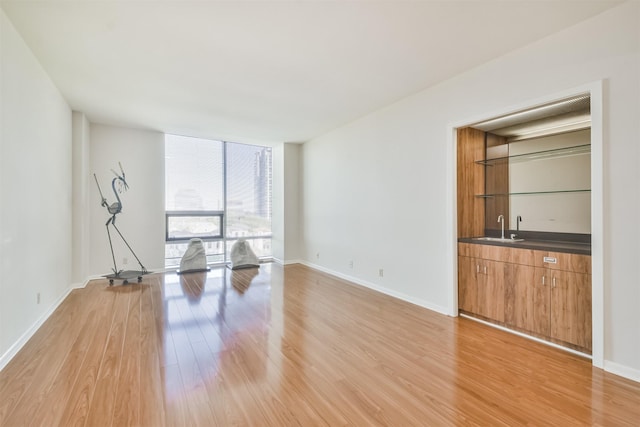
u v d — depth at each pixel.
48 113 3.21
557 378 2.10
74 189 4.36
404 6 2.10
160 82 3.35
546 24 2.33
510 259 2.88
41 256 3.03
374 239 4.43
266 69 3.05
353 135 4.84
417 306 3.68
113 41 2.54
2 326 2.24
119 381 2.04
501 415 1.73
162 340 2.70
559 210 3.12
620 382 2.04
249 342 2.67
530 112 2.89
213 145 6.23
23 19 2.25
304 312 3.46
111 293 4.19
